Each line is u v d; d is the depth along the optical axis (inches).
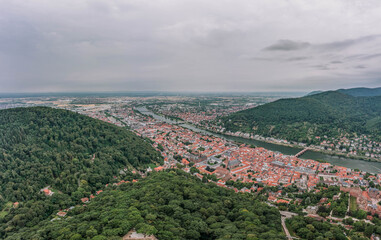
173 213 6505.9
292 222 6924.2
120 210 6353.3
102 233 5310.0
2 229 7022.6
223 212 6914.4
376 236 6619.1
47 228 6259.8
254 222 6254.9
